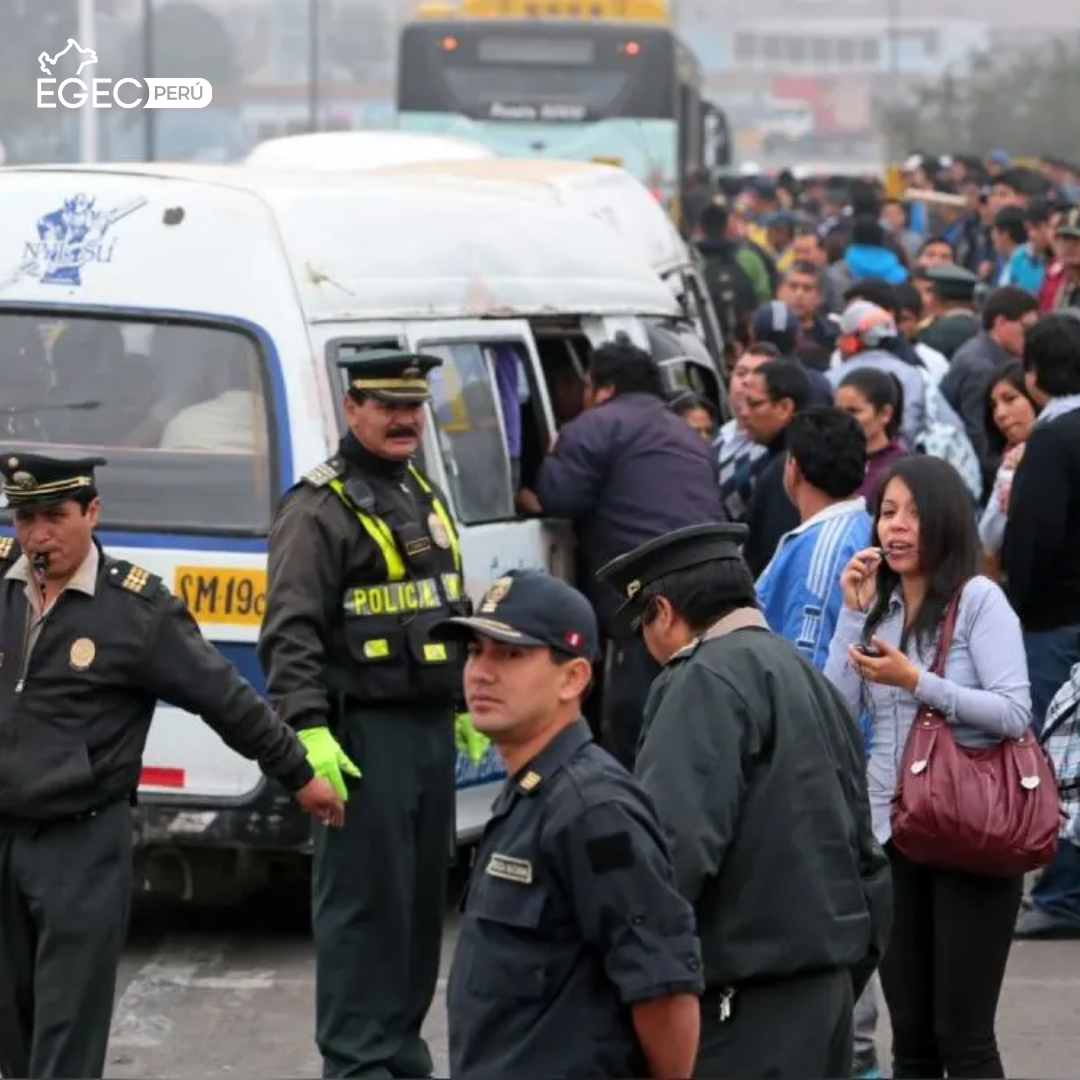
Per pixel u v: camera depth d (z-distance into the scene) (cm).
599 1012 1377
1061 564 2645
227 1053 2312
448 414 2767
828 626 2139
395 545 2153
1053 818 1894
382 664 2144
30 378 2631
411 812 2170
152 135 10475
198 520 2573
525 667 1394
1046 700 2662
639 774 1553
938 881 1909
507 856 1388
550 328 3111
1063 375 2658
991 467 3784
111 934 1955
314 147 4400
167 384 2595
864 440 2212
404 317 2716
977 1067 1922
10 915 1962
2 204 2658
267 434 2561
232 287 2581
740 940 1555
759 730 1557
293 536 2139
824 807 1570
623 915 1360
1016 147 18638
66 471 1914
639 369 3005
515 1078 1377
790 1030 1566
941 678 1902
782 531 2942
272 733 1986
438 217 2853
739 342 4709
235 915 2816
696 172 8950
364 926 2159
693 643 1592
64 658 1930
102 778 1939
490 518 2845
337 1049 2162
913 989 1944
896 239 6644
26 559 1956
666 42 8119
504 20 8169
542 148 8131
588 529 2988
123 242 2619
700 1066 1567
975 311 4656
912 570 1938
